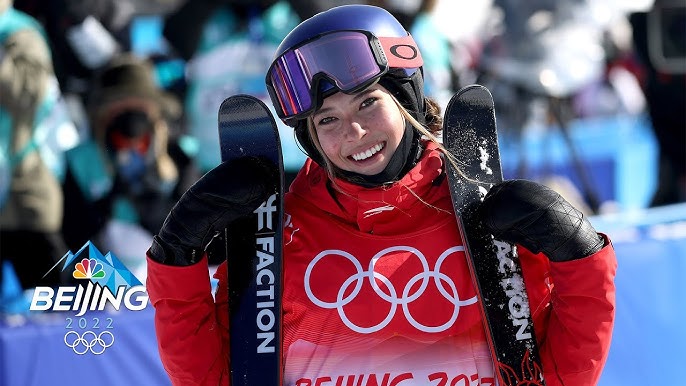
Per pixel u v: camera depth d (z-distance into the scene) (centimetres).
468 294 816
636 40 2238
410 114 835
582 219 780
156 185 1733
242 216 814
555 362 809
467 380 807
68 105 1745
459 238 826
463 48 2011
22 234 1597
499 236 794
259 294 807
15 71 1633
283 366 818
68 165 1700
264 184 809
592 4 2144
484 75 2064
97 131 1725
